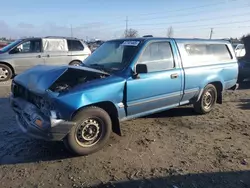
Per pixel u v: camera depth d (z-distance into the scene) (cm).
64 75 418
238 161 386
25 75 439
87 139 393
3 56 1021
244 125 548
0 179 327
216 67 601
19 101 420
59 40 1132
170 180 332
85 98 375
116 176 339
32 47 1076
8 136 459
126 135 475
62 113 356
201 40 585
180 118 582
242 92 906
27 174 341
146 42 469
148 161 380
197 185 322
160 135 480
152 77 461
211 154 407
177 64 515
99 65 476
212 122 562
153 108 486
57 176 338
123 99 427
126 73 431
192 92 553
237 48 1792
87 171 351
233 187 321
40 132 354
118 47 491
